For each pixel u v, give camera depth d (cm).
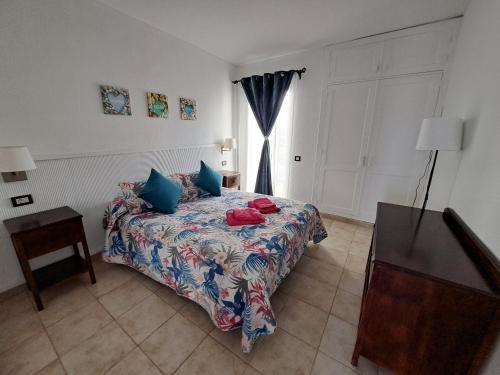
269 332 125
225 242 154
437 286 90
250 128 399
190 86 310
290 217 201
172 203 215
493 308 83
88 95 208
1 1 155
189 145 323
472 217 130
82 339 137
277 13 221
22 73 169
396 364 108
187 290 157
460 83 199
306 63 318
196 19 234
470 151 149
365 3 204
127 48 232
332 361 126
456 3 201
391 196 294
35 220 166
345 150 312
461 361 94
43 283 170
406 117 266
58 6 181
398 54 256
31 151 180
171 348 132
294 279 198
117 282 190
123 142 242
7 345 133
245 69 375
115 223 204
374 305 105
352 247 255
